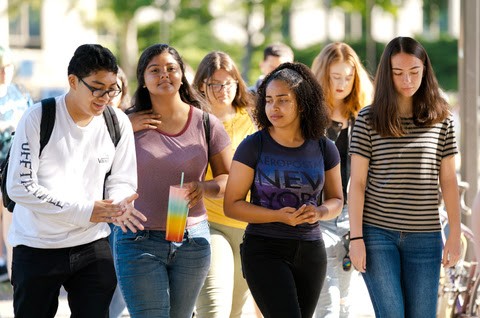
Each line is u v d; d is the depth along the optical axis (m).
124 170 6.63
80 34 42.19
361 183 7.16
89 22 38.59
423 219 7.07
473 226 7.88
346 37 56.41
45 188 6.22
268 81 7.00
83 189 6.41
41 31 41.72
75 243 6.39
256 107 7.08
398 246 7.10
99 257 6.49
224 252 8.02
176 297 7.20
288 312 6.62
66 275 6.40
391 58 7.05
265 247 6.79
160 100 7.22
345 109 8.88
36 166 6.23
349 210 7.16
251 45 41.88
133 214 6.29
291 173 6.89
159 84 7.10
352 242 7.10
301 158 6.95
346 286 8.73
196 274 7.18
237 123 8.89
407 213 7.05
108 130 6.51
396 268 7.05
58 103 6.29
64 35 41.88
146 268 7.00
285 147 6.95
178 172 7.13
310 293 6.96
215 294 7.84
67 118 6.29
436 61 56.66
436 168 7.14
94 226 6.48
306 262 6.87
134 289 7.00
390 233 7.07
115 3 38.38
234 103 8.92
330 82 8.80
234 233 8.22
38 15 41.59
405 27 58.38
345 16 57.12
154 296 6.98
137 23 45.06
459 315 8.79
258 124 7.09
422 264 7.07
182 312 7.25
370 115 7.13
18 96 9.84
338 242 8.58
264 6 40.75
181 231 6.79
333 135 8.79
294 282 6.78
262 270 6.75
